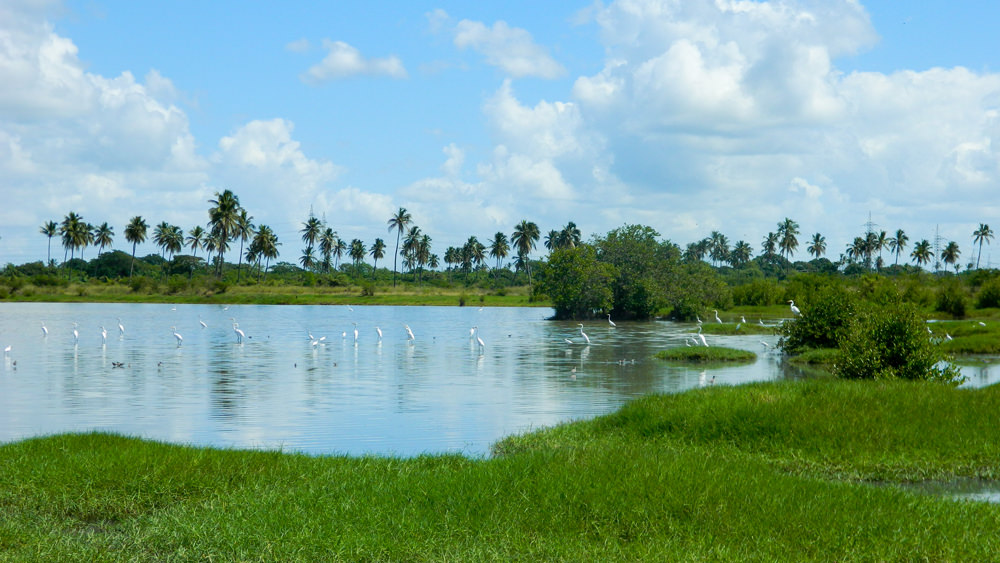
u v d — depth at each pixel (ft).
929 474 48.49
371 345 162.91
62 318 264.11
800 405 58.39
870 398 60.03
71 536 34.99
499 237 646.33
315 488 39.91
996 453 51.34
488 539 32.83
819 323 135.54
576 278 262.67
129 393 89.04
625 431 58.65
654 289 260.42
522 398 85.46
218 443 61.16
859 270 522.88
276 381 100.68
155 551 33.37
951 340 152.35
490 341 174.60
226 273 581.53
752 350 147.74
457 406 79.82
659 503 35.68
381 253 654.12
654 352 144.87
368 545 32.14
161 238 542.57
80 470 43.34
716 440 55.06
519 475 39.50
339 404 81.05
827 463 50.37
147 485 41.57
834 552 31.78
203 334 192.85
